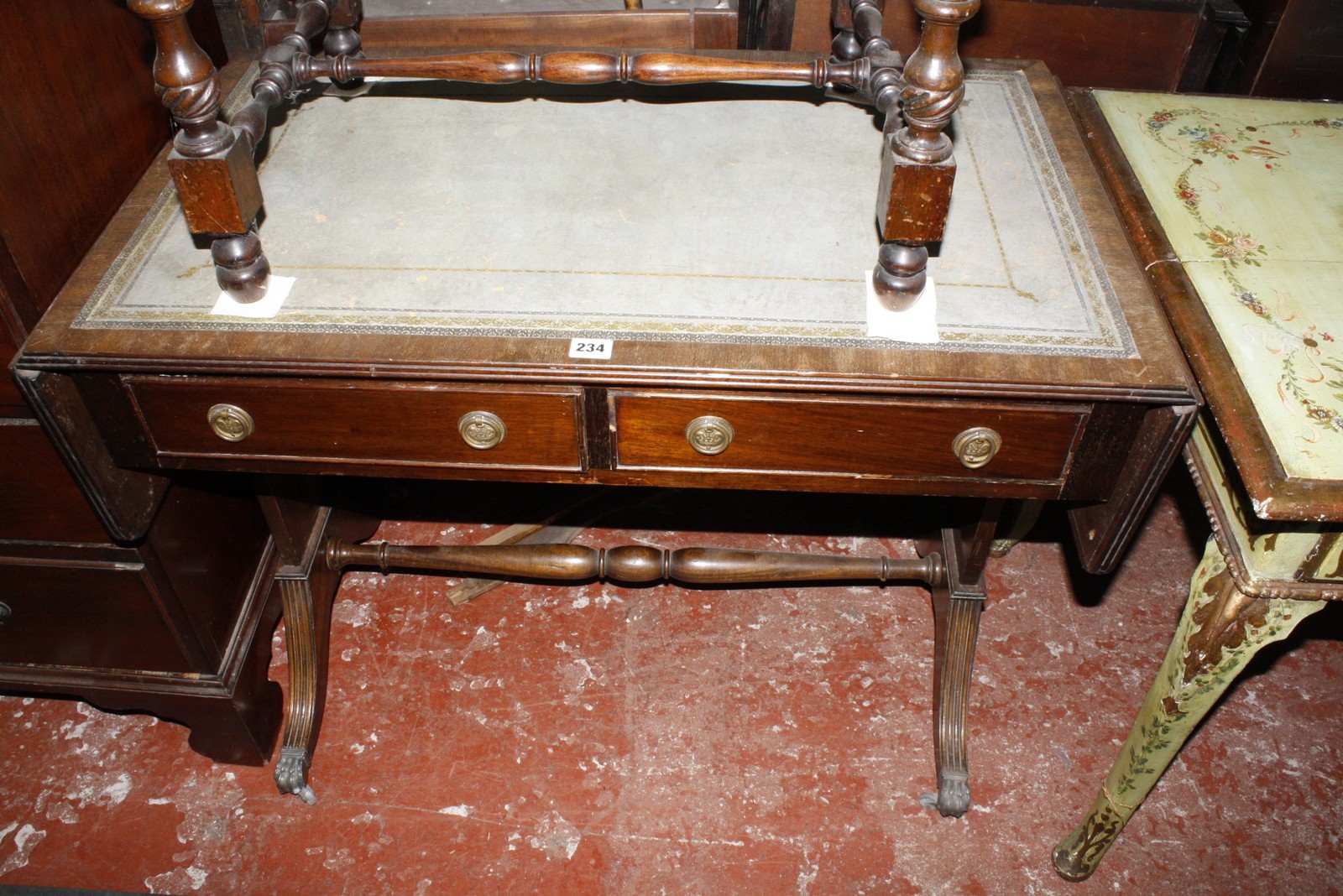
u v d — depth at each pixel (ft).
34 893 4.90
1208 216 4.42
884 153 3.41
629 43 5.64
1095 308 3.68
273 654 5.94
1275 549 3.52
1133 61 6.10
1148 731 4.20
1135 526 3.81
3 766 5.42
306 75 4.27
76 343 3.51
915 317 3.61
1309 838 5.14
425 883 4.96
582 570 5.46
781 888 4.97
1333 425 3.52
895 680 5.82
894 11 5.88
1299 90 5.92
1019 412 3.55
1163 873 5.02
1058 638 6.03
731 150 4.42
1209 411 3.90
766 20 6.08
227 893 4.93
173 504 4.57
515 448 3.81
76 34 3.98
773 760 5.45
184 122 3.18
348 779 5.36
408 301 3.67
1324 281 4.12
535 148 4.44
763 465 3.83
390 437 3.79
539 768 5.40
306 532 5.40
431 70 4.18
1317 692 5.75
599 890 4.94
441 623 6.07
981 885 4.99
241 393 3.65
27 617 4.72
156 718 5.63
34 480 4.12
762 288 3.73
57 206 3.90
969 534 5.02
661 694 5.73
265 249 3.89
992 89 4.84
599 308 3.64
